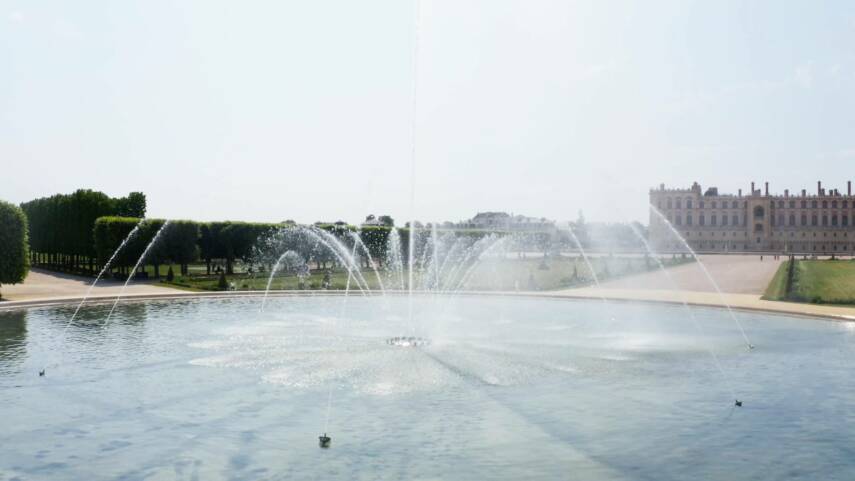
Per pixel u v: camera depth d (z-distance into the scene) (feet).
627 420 43.29
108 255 173.06
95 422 42.88
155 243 174.29
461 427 41.60
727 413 45.11
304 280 165.48
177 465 35.40
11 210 123.44
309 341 72.28
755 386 52.75
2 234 122.11
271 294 129.70
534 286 146.10
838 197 541.34
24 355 64.23
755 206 550.77
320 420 43.04
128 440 39.40
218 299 122.93
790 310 99.81
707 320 94.22
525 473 34.17
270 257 196.13
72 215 200.54
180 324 86.33
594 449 37.76
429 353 65.57
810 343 73.36
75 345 69.87
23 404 47.03
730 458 36.55
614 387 52.03
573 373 56.95
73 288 140.87
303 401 47.55
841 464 35.76
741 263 282.36
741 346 71.36
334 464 35.40
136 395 49.34
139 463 35.70
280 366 59.06
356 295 133.49
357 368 58.23
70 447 38.24
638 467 35.09
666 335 78.84
